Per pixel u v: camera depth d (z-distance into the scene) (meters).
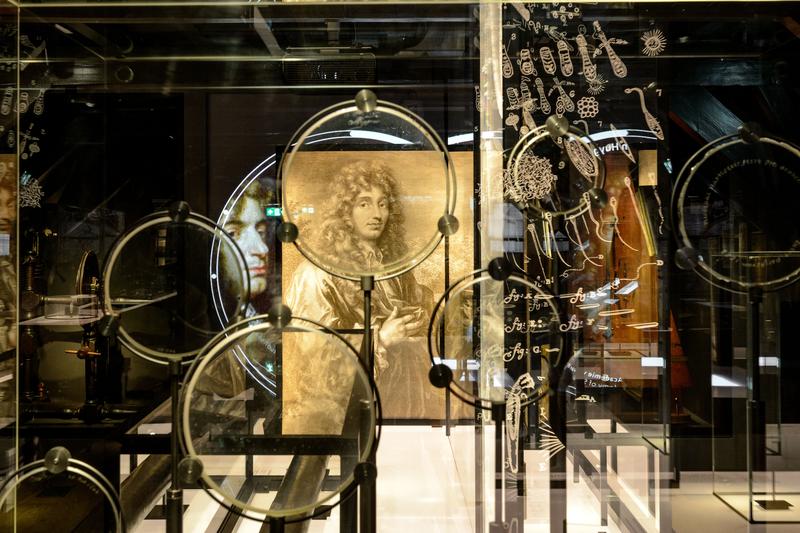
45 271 2.07
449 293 2.01
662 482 2.03
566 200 2.02
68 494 1.96
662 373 2.02
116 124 2.08
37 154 2.08
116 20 2.07
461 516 2.04
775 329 2.04
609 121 2.03
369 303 1.86
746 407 2.04
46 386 2.06
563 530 2.02
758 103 2.03
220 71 2.07
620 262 2.03
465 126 2.04
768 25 2.02
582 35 2.03
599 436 2.03
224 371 1.74
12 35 2.07
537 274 2.02
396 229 2.00
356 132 2.00
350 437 1.69
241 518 1.98
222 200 2.04
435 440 2.05
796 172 2.03
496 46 2.03
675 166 2.03
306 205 2.01
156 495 2.04
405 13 2.05
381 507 2.05
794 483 2.03
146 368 2.04
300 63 2.07
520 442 2.03
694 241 2.03
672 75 2.03
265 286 2.02
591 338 2.02
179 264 2.03
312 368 1.74
